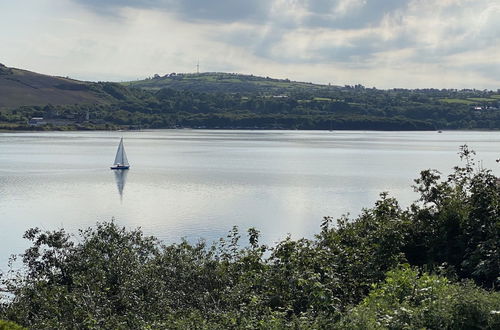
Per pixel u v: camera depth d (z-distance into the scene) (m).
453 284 16.98
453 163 124.31
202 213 62.78
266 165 121.44
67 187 86.31
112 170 111.00
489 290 18.06
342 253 20.42
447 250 22.48
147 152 154.12
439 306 14.83
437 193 24.86
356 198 74.31
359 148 174.38
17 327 19.03
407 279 16.72
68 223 58.00
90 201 72.56
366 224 24.42
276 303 17.55
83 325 19.44
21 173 104.94
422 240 23.58
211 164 123.19
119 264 22.88
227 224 56.16
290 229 53.59
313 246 22.22
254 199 73.75
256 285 19.17
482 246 20.36
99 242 24.89
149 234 51.53
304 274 17.64
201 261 22.12
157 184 89.88
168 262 22.34
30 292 22.58
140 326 18.62
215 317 17.73
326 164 124.12
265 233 51.69
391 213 24.44
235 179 96.50
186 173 106.19
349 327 14.44
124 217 60.84
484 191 22.88
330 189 83.62
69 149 162.62
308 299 16.53
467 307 14.62
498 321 14.20
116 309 20.64
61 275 25.25
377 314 14.91
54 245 25.77
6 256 42.31
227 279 20.94
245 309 16.98
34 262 25.81
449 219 23.16
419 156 144.62
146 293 21.16
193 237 50.09
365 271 20.27
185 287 21.30
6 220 59.66
